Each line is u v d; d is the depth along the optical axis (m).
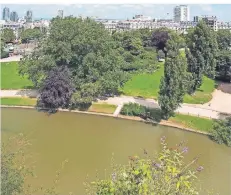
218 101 59.72
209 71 62.44
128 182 13.35
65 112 55.34
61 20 61.31
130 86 67.88
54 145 41.72
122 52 85.62
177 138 46.03
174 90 49.25
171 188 12.59
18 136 36.62
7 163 18.28
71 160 36.88
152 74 79.00
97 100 58.84
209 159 38.56
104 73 60.00
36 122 50.91
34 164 34.75
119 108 55.69
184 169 14.13
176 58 49.66
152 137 46.38
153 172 13.10
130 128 49.84
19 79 71.38
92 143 43.09
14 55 100.31
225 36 87.44
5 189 17.06
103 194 14.34
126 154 39.56
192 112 52.97
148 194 12.44
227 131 44.50
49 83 55.34
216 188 28.72
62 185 30.09
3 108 56.34
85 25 61.44
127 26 158.50
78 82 59.03
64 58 58.69
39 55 60.56
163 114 50.78
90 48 60.19
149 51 100.00
